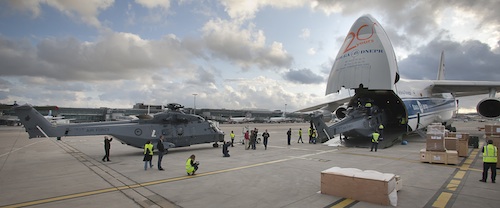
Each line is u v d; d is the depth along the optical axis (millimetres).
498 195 6934
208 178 9180
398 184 7273
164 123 16516
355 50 17266
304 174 9719
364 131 19062
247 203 6445
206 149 18312
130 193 7438
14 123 66438
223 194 7230
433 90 24047
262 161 12766
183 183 8500
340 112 25875
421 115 20891
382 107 21141
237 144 21953
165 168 11156
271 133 35750
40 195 7270
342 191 6781
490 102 19266
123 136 15078
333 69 18422
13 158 14391
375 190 6254
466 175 9328
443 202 6367
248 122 95938
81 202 6660
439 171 10039
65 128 14516
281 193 7246
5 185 8391
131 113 90250
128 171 10562
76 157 14688
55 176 9719
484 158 8328
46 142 24266
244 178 9133
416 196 6867
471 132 31266
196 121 18031
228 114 116062
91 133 14695
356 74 16750
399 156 14078
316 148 18188
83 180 9031
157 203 6535
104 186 8211
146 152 10836
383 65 16078
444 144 12109
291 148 18328
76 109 85938
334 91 17844
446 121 26000
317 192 7289
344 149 17438
